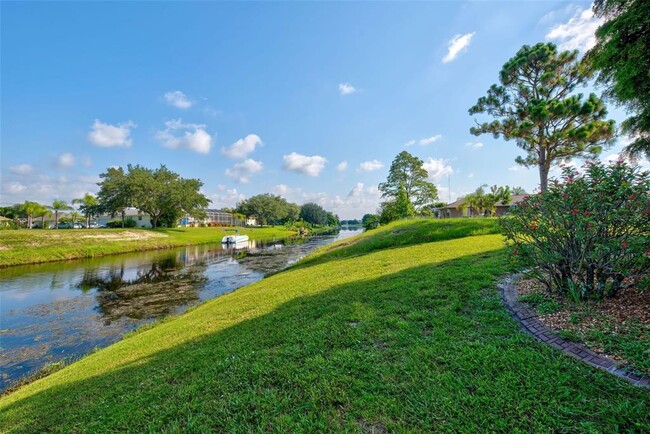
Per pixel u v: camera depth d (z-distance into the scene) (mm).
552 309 3547
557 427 1861
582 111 14641
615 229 3338
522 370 2459
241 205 78750
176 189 41000
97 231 30984
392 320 3842
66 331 8453
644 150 6512
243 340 4047
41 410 3398
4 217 44875
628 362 2416
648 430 1754
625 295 3607
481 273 5441
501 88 18188
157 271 18094
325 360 3062
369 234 19125
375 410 2234
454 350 2906
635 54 4672
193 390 2914
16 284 14711
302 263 15312
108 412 2891
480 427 1943
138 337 6340
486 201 27938
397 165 34812
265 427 2229
